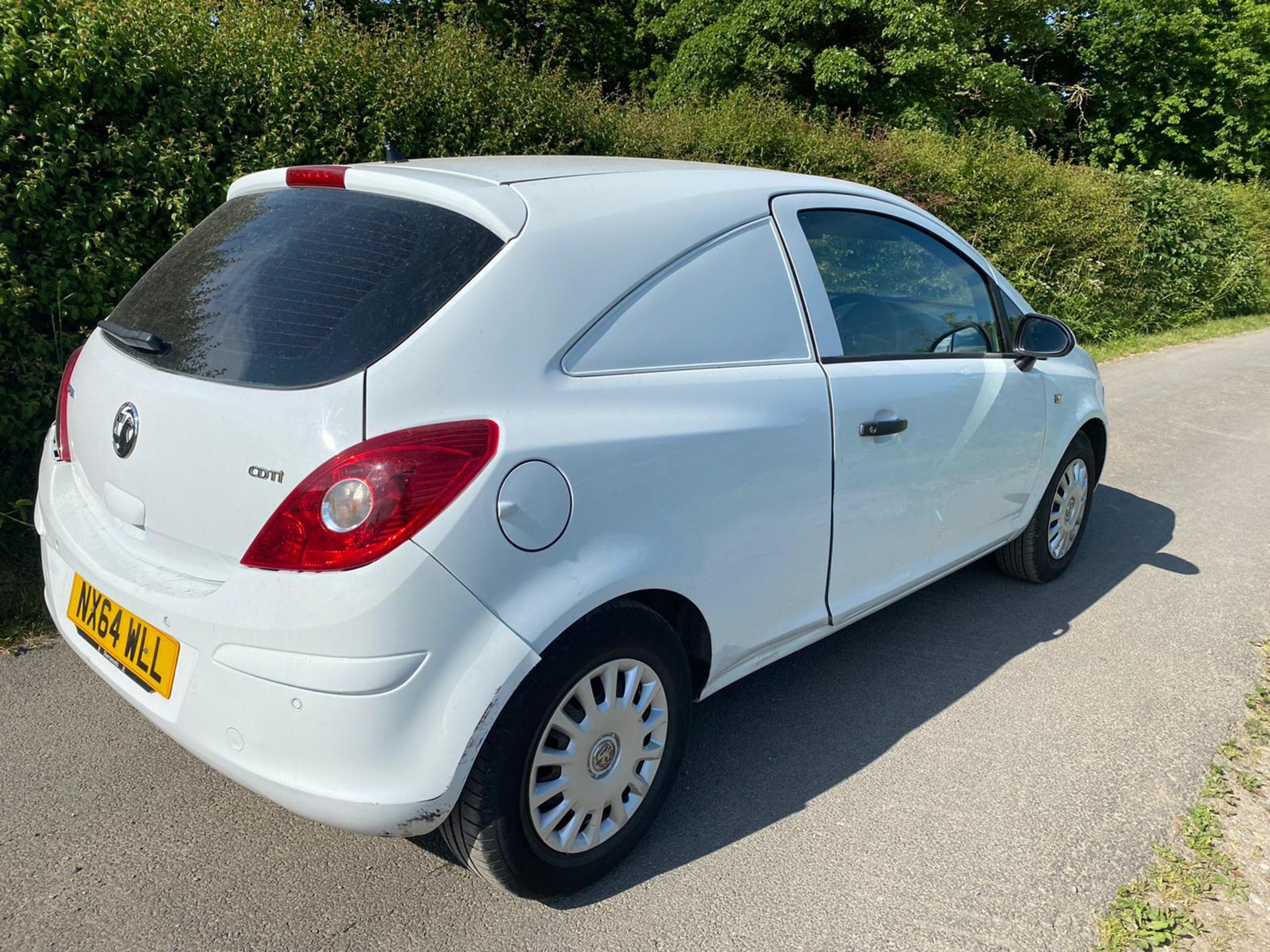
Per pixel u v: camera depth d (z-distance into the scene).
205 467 1.97
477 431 1.90
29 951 2.02
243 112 4.86
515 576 1.94
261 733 1.86
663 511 2.22
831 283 2.85
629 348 2.24
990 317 3.61
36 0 4.07
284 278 2.15
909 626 3.86
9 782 2.59
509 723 1.97
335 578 1.80
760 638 2.65
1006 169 11.35
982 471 3.46
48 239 4.11
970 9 17.45
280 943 2.08
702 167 2.78
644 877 2.35
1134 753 2.97
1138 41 22.81
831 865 2.42
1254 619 4.03
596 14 19.08
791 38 15.78
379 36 5.93
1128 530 5.20
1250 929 2.23
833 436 2.69
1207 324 15.40
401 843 2.45
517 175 2.33
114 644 2.15
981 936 2.18
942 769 2.86
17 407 3.94
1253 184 19.58
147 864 2.31
